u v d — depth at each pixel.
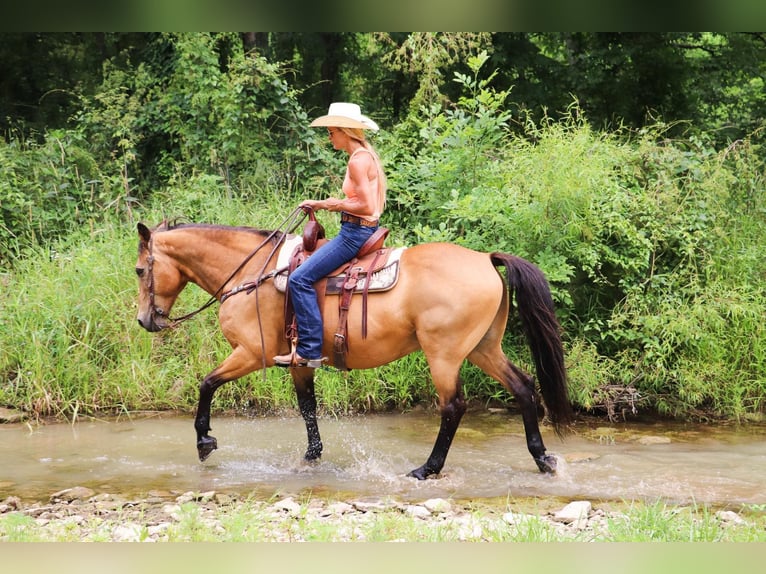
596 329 8.27
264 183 10.73
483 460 6.52
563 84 13.34
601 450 6.84
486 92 8.96
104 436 7.33
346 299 5.83
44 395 8.00
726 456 6.63
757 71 13.45
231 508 5.10
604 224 8.24
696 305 7.89
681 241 8.20
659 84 13.38
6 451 6.84
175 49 12.30
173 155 12.16
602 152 8.66
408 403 8.33
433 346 5.76
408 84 13.70
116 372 8.23
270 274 6.14
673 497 5.56
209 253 6.36
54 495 5.56
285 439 7.21
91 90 14.24
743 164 9.04
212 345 8.34
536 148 8.59
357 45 14.69
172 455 6.72
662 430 7.57
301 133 11.22
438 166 8.78
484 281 5.75
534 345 5.94
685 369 7.91
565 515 5.00
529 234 8.15
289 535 4.50
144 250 6.41
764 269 8.56
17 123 13.95
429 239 8.27
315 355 5.85
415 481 5.93
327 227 9.05
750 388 8.05
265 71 11.26
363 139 5.93
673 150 8.82
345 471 6.25
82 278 8.70
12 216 10.34
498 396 8.27
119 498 5.53
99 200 11.05
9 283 8.90
